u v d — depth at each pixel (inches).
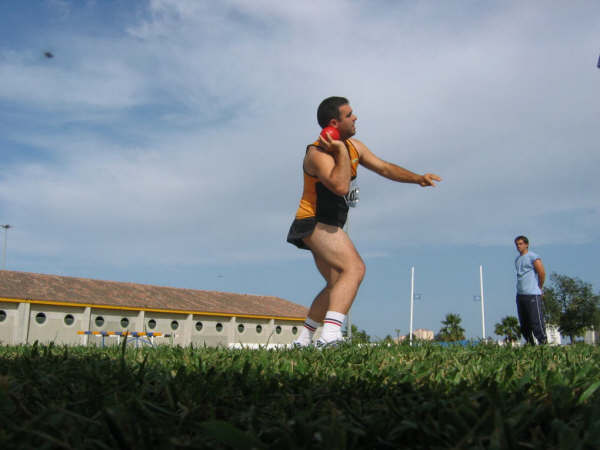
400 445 53.4
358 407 64.3
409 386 77.6
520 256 366.9
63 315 1393.9
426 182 223.6
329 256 188.4
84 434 52.6
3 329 1300.4
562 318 1839.3
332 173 176.9
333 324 184.1
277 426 55.6
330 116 188.4
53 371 91.4
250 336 1756.9
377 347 185.3
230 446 48.2
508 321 2479.1
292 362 114.3
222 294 1889.8
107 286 1595.7
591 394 71.7
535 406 62.8
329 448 45.5
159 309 1513.3
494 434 46.5
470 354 152.0
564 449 45.7
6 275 1448.1
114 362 107.5
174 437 49.8
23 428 46.2
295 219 195.2
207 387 75.4
